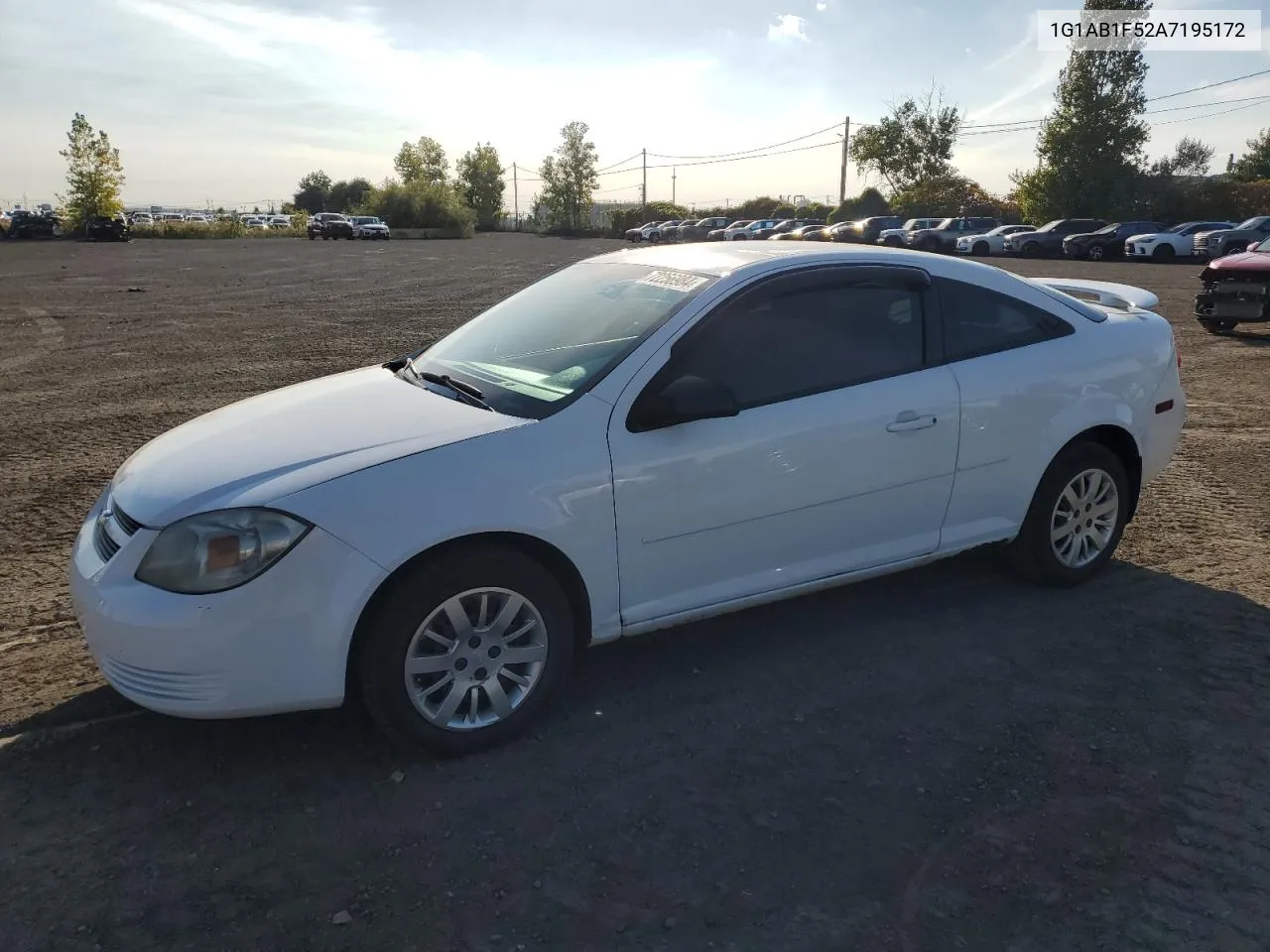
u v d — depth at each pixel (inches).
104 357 463.5
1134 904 97.0
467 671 122.7
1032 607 167.0
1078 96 1870.1
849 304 149.3
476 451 121.0
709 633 159.5
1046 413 163.0
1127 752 123.4
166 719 133.0
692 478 132.5
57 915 96.1
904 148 2409.0
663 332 135.1
